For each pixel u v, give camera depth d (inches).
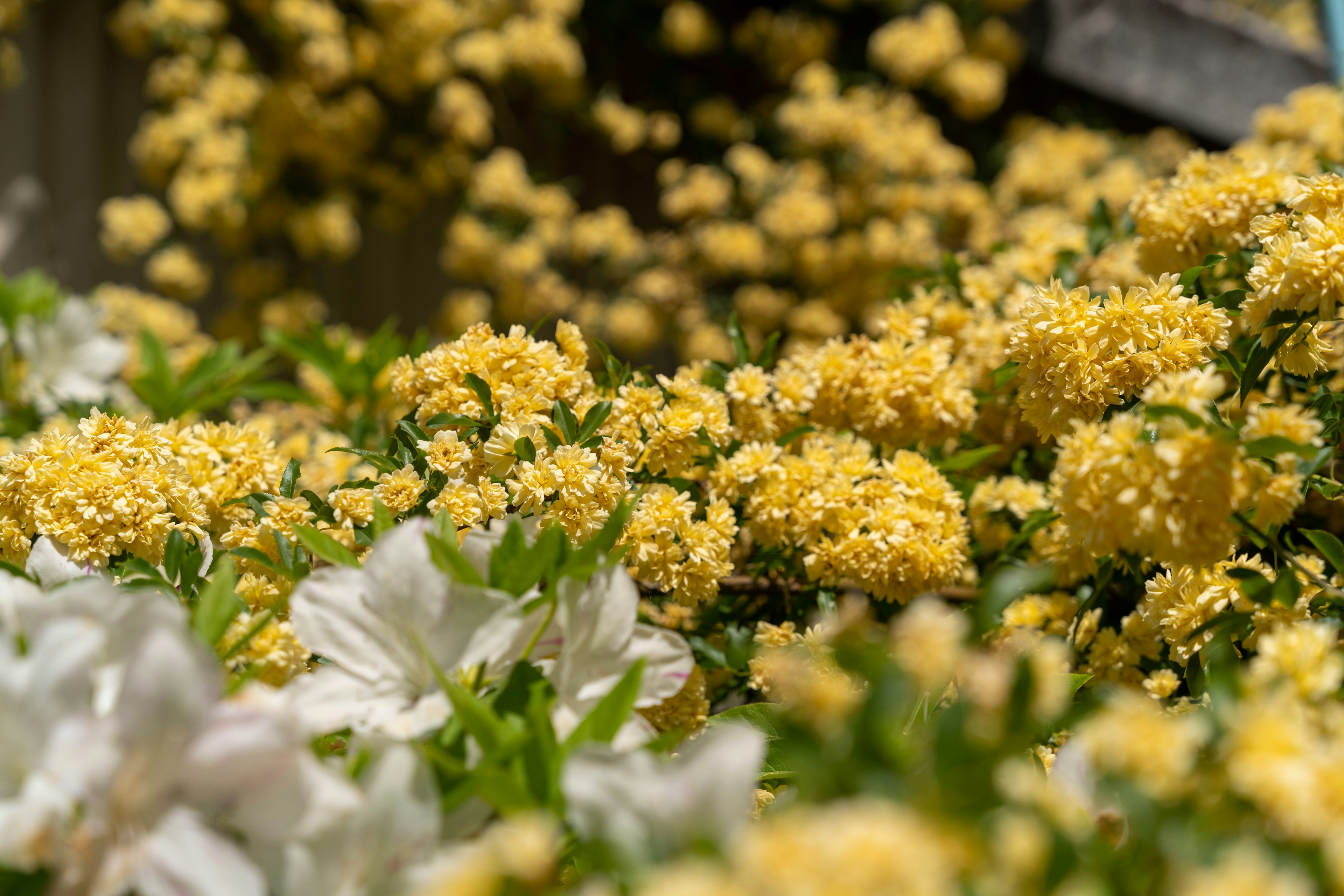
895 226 100.5
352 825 36.6
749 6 118.2
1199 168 48.9
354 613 38.5
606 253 104.3
